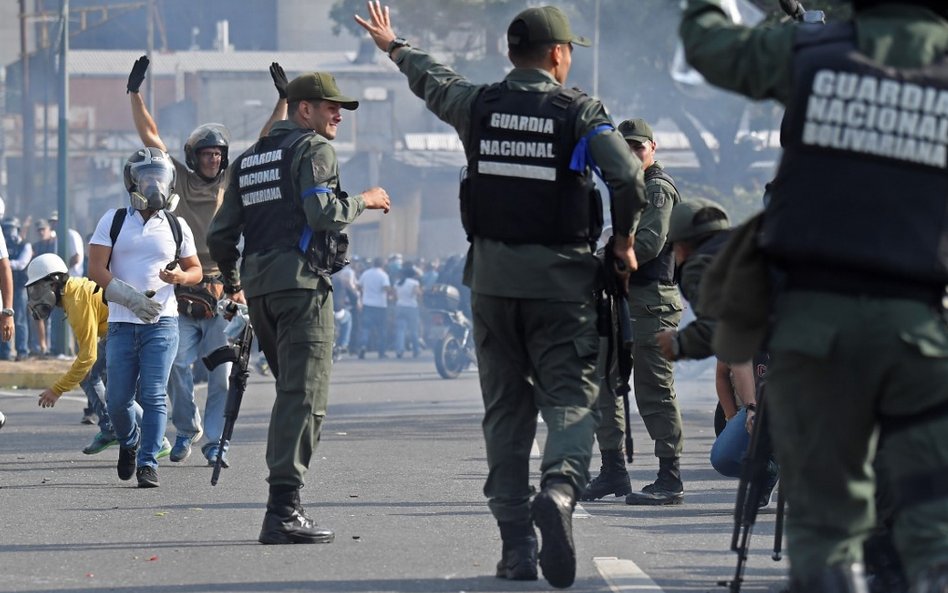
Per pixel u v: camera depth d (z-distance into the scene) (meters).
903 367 8.88
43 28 129.38
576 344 13.84
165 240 22.14
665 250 20.33
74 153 184.12
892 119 8.94
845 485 9.25
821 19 16.39
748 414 18.39
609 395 20.77
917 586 8.88
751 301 9.57
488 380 14.36
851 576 9.29
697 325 12.37
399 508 19.66
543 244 13.80
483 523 18.27
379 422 34.66
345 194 16.52
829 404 9.03
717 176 93.38
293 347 16.44
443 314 55.69
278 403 16.55
